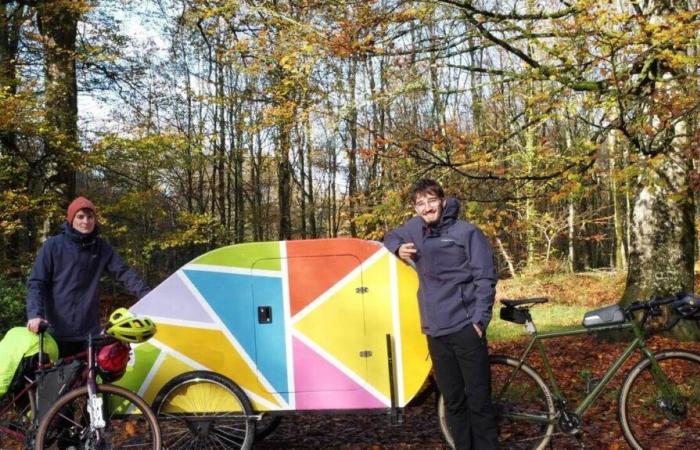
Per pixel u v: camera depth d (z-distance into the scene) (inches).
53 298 166.7
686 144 230.4
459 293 151.8
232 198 1379.2
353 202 320.2
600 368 272.4
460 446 156.9
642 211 351.3
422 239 154.3
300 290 168.4
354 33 277.4
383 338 165.9
